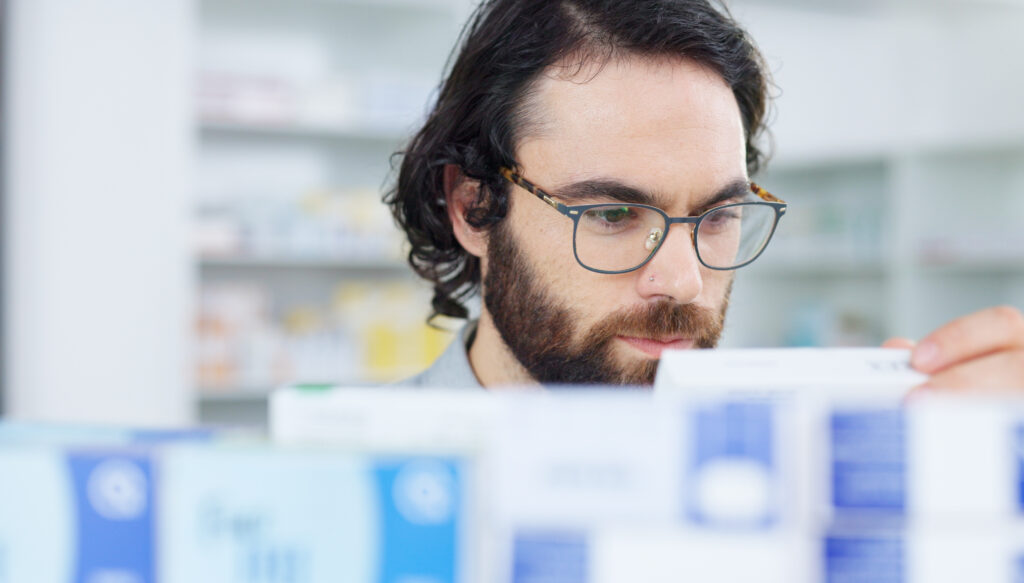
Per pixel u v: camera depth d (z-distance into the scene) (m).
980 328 0.61
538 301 1.20
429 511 0.41
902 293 4.55
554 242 1.17
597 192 1.14
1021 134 4.49
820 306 5.13
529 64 1.19
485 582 0.41
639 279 1.14
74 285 3.70
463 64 1.35
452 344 1.41
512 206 1.24
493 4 1.34
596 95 1.14
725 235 1.21
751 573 0.41
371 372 4.05
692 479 0.41
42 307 3.68
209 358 3.86
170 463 0.42
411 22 4.23
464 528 0.41
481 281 1.44
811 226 4.95
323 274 4.24
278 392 0.45
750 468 0.41
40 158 3.66
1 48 3.62
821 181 5.25
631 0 1.17
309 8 4.08
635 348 1.16
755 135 1.53
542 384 1.23
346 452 0.42
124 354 3.74
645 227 1.14
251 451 0.42
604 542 0.41
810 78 5.14
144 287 3.76
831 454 0.41
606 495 0.41
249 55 4.12
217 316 3.89
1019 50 4.77
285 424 0.45
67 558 0.43
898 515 0.41
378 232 4.06
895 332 4.59
